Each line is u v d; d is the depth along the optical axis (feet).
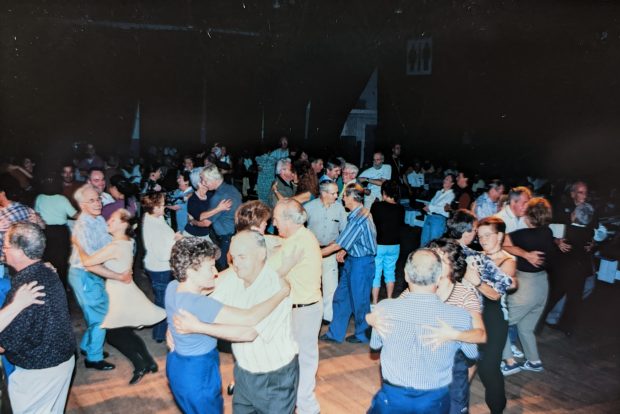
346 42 51.16
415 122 54.34
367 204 26.71
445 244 10.71
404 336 9.16
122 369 17.03
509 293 15.40
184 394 9.78
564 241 20.02
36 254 10.34
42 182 20.92
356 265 18.56
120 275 15.33
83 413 14.43
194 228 19.16
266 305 9.78
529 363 17.16
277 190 24.12
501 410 12.85
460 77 49.08
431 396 9.09
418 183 42.73
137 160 49.26
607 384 16.48
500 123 50.39
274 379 10.18
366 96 62.85
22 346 10.03
